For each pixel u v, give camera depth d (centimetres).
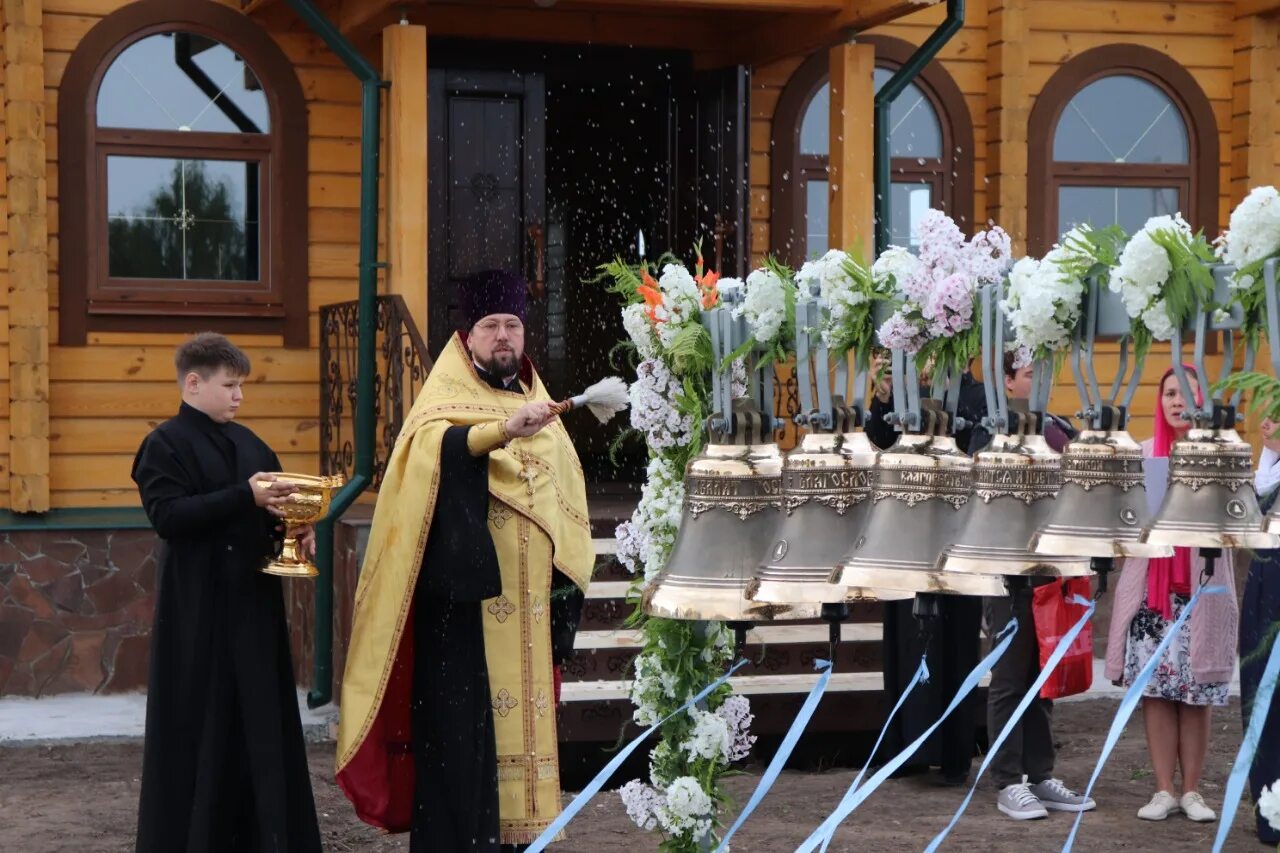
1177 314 274
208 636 477
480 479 493
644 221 1120
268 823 474
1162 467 518
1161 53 1055
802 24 927
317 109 936
